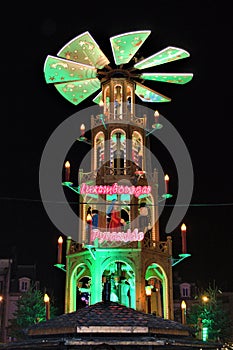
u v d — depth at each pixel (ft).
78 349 38.37
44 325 41.83
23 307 129.29
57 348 38.99
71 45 94.53
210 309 123.65
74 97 105.81
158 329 40.04
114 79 97.30
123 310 42.78
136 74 98.94
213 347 42.91
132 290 89.40
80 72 97.55
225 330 122.01
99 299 83.05
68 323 39.65
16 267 180.55
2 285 168.25
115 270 90.79
